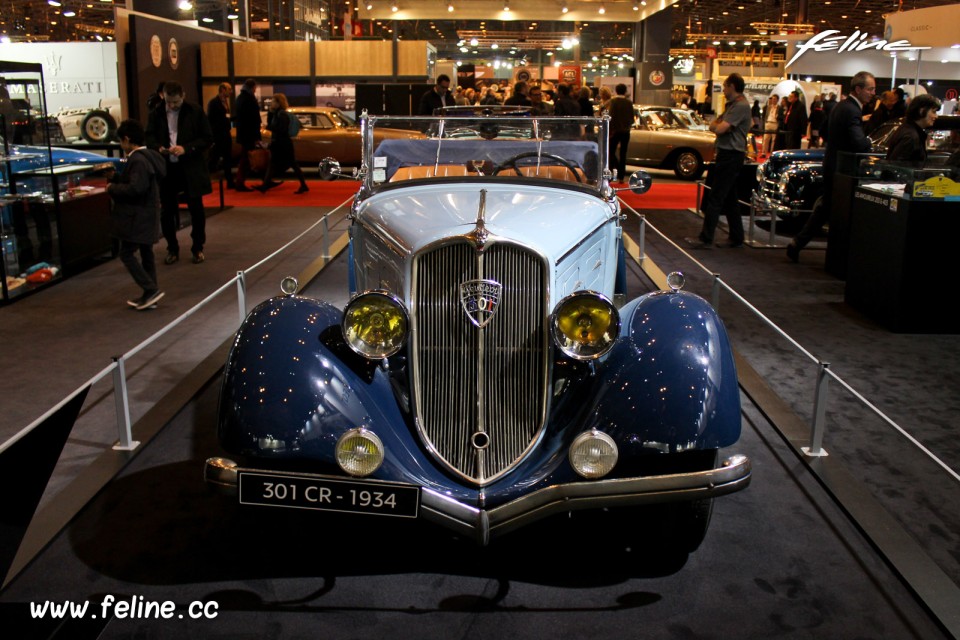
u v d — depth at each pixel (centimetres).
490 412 331
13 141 743
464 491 314
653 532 344
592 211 404
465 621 296
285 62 2009
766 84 2731
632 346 329
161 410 476
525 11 2931
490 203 392
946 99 1933
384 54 2016
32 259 772
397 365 346
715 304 623
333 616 298
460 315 329
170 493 387
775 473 414
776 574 326
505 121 486
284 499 296
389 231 367
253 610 301
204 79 2006
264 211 1249
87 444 439
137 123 670
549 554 340
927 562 329
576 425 320
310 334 329
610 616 299
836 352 604
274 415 303
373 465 297
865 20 4500
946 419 484
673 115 1830
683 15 4294
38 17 2945
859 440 455
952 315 648
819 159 1098
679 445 304
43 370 552
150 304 701
